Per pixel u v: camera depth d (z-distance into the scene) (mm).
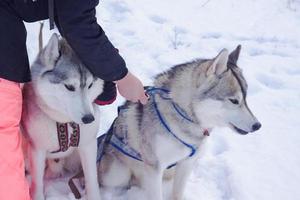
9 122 1070
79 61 1138
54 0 1036
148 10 2625
